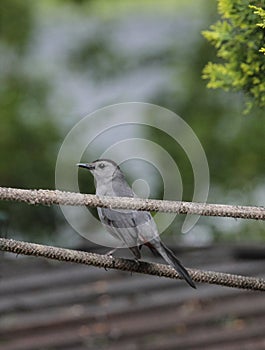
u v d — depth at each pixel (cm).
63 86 2094
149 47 2136
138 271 871
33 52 2145
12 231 1596
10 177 1900
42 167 1903
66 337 1310
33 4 2175
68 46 2159
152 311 1321
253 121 1927
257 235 1677
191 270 874
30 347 1308
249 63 991
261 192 1888
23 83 2055
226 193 1888
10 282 1377
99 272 1378
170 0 2294
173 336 1290
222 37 999
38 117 1973
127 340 1296
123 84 2108
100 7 2288
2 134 1923
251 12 958
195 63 2048
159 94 2031
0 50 2109
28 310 1345
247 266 1340
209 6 2080
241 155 1914
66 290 1362
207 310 1304
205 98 1994
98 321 1321
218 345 1273
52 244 1623
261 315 1283
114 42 2175
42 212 1625
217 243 1418
